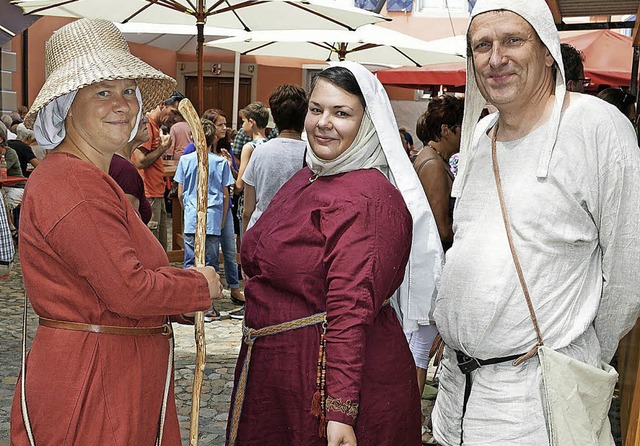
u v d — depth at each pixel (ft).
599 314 7.50
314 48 25.72
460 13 50.98
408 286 8.77
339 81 7.89
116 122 6.98
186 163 21.20
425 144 14.33
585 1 16.90
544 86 7.46
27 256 6.66
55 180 6.53
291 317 7.95
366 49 25.40
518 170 7.49
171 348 7.45
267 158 15.48
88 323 6.68
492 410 7.55
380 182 7.86
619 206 7.14
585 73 20.86
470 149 8.13
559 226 7.23
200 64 18.52
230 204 22.41
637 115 16.92
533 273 7.29
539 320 7.30
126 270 6.49
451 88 28.43
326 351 7.52
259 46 25.75
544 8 7.23
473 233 7.70
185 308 7.03
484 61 7.34
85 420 6.59
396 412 8.07
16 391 6.92
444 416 8.21
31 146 34.35
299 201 8.13
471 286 7.55
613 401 15.19
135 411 6.84
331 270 7.52
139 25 23.06
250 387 8.26
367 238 7.52
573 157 7.17
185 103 8.04
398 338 8.23
